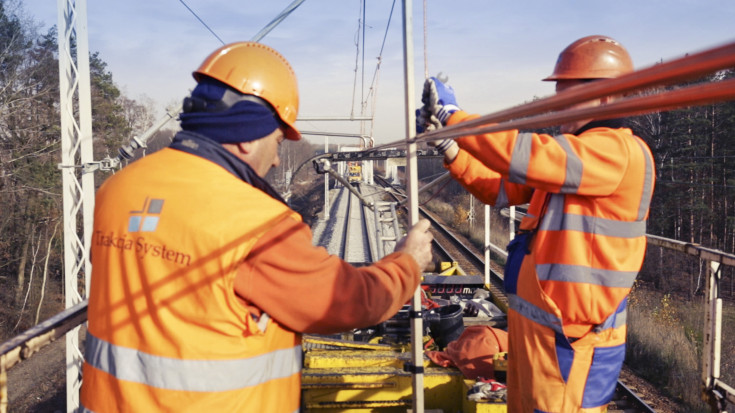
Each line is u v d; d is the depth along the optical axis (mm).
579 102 812
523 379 1965
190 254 1349
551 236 1859
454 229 34000
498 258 24219
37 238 29703
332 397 3967
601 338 1851
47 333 1574
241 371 1367
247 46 1654
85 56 8977
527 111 947
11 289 29172
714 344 2775
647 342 11586
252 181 1541
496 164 1675
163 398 1360
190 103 1575
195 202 1382
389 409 3990
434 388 4074
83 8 8969
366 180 66875
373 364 4375
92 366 1477
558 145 1652
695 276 27562
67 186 9164
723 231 28438
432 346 4996
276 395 1473
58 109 30516
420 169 63062
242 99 1543
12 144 28531
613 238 1770
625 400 7461
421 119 1888
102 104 37000
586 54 1949
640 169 1714
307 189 82812
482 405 3479
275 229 1383
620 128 1854
